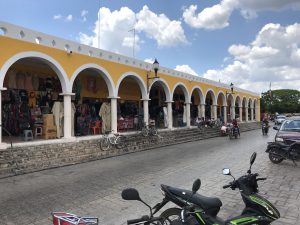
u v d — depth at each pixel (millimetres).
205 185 8047
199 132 23031
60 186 8383
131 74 17328
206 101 32594
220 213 5875
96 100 19641
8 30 10695
